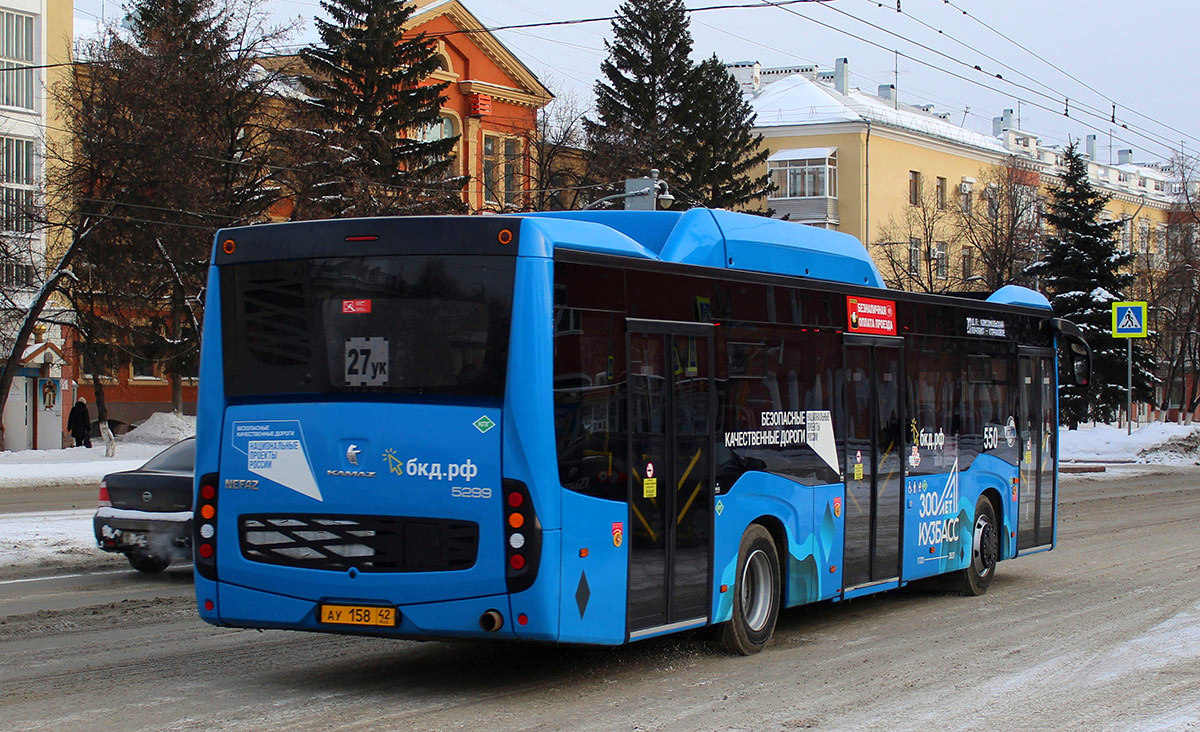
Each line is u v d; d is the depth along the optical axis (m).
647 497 8.79
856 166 69.06
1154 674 9.24
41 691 8.31
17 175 44.25
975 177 76.25
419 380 8.13
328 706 7.98
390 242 8.28
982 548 13.66
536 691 8.55
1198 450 44.84
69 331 42.62
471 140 58.34
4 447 42.53
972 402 13.62
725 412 9.70
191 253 38.12
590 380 8.31
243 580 8.48
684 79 59.38
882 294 11.99
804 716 7.83
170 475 14.03
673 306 9.21
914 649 10.33
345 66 46.00
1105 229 55.94
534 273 8.01
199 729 7.31
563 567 7.97
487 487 7.92
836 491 11.12
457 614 7.96
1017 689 8.70
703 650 10.12
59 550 16.00
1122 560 16.61
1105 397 54.81
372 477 8.13
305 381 8.40
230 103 39.84
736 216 10.84
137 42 40.03
